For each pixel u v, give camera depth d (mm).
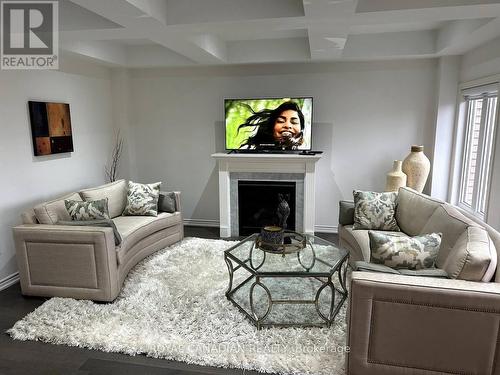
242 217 5062
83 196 3885
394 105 4793
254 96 5086
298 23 2746
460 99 4371
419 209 3324
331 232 5211
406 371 2070
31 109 3793
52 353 2455
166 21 2736
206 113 5262
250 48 4594
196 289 3236
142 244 3906
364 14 2506
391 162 4938
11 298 3271
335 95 4895
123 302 3037
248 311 2891
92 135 4902
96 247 3021
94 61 4562
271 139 4898
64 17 2914
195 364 2346
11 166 3605
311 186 4754
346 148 5008
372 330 2064
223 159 4859
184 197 5570
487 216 3514
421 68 4645
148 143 5504
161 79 5285
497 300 1882
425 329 1995
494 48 3451
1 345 2545
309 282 3381
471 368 1985
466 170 4398
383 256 2340
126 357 2414
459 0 2340
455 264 2141
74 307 2979
